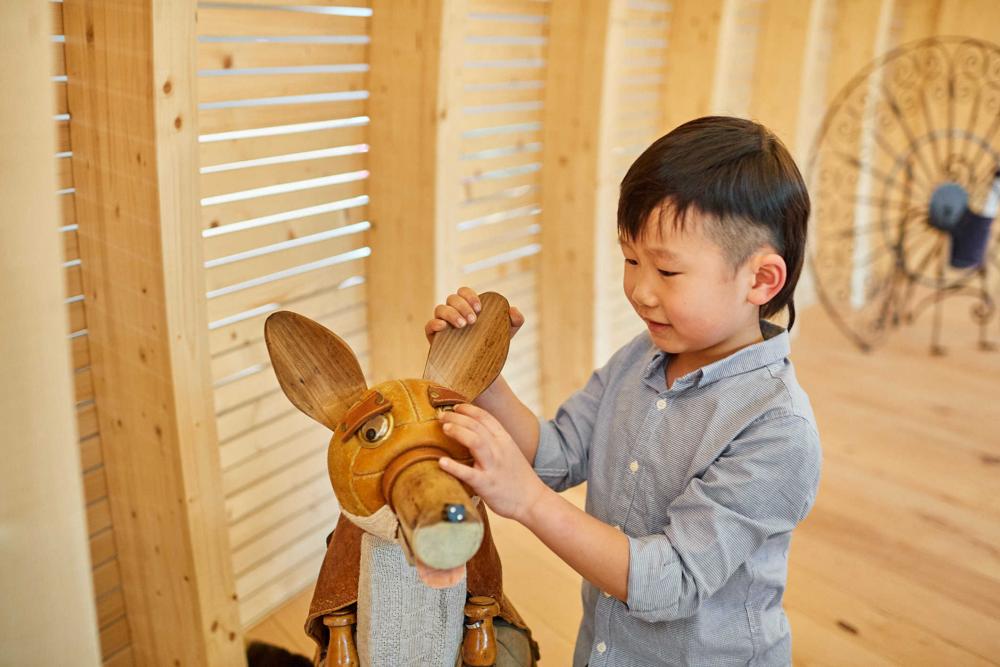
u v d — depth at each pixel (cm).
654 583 84
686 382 97
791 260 93
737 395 94
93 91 117
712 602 96
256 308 160
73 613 78
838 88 333
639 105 247
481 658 90
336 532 92
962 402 271
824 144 344
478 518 67
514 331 99
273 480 173
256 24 142
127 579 152
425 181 168
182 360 124
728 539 87
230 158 146
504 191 215
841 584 185
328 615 89
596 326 229
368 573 85
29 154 67
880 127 370
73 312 134
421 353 182
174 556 139
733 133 89
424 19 157
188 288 122
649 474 98
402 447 76
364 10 161
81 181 125
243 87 144
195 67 112
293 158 158
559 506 82
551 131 217
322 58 158
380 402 79
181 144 114
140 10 106
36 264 69
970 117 352
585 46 203
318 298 175
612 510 102
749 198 86
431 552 66
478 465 76
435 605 86
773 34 285
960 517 209
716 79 243
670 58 251
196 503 133
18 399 70
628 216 90
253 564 173
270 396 168
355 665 88
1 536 71
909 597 181
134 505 143
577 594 183
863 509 212
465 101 193
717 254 86
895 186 365
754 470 88
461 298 95
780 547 98
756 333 98
